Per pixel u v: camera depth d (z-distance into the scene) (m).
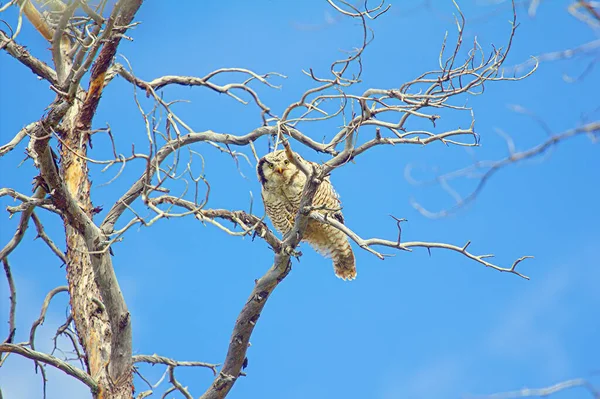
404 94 10.10
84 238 12.09
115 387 12.22
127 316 12.34
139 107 9.96
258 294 11.95
